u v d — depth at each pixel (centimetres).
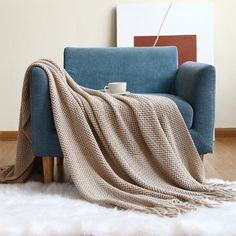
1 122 405
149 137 227
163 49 325
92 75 316
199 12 395
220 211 188
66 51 320
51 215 182
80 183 213
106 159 231
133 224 170
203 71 242
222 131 405
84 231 166
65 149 221
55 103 226
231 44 401
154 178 227
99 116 227
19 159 254
